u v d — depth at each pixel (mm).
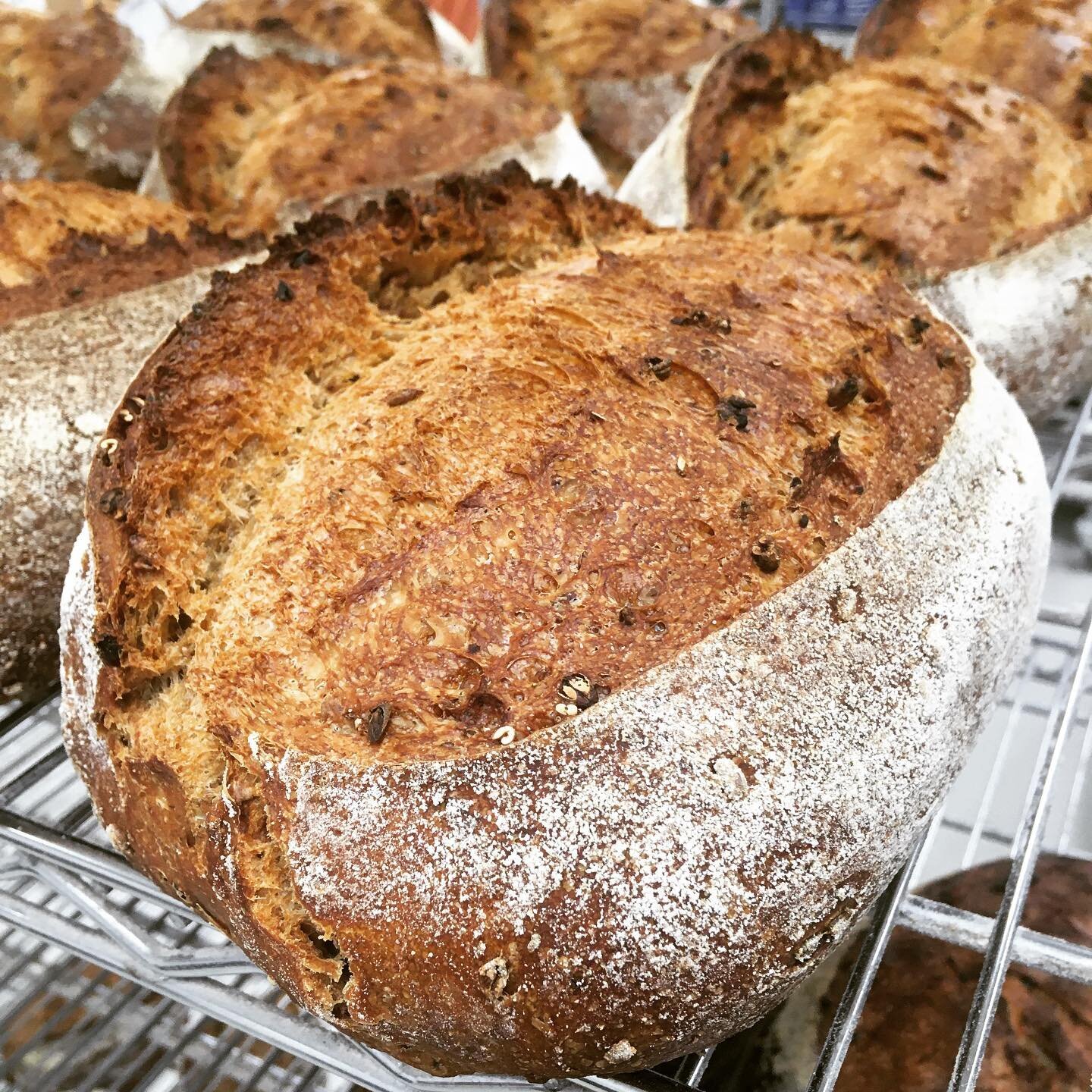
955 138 390
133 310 355
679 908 211
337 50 571
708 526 237
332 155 436
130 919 259
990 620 260
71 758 269
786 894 218
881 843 231
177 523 249
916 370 280
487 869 210
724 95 404
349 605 230
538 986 210
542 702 219
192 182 457
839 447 251
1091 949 238
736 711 222
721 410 250
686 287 282
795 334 272
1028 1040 268
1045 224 377
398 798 214
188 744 234
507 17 573
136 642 246
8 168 526
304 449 258
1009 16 467
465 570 230
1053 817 358
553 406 249
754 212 404
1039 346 378
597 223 326
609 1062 219
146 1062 305
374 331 282
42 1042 309
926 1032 271
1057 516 408
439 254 298
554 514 234
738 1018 225
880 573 244
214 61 468
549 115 476
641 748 216
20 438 328
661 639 226
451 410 250
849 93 410
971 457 273
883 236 374
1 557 323
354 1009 218
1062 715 280
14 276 358
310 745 220
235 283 272
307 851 215
